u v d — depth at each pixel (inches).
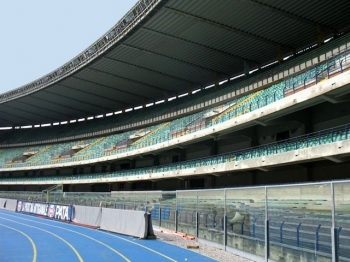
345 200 339.9
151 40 1213.1
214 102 1393.9
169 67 1453.0
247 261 502.3
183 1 963.3
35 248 641.6
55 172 2258.9
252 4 946.1
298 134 964.6
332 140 691.4
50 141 2413.9
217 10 990.4
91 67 1503.4
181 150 1482.5
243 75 1425.9
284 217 435.5
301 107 815.7
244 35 1125.7
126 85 1722.4
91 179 1785.2
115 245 673.6
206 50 1263.5
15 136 2696.9
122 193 1082.7
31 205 1455.5
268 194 472.1
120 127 1964.8
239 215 553.9
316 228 378.3
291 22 1032.2
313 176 904.3
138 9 1102.4
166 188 1556.3
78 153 2021.4
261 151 922.7
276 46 1206.9
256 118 918.4
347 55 762.2
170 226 850.1
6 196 1771.7
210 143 1311.5
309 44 1182.3
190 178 1336.1
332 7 944.3
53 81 1733.5
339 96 730.2
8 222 1137.4
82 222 1057.5
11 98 2092.8
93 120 2341.3
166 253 584.7
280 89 989.8
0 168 2406.5
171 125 1560.0
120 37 1202.6
